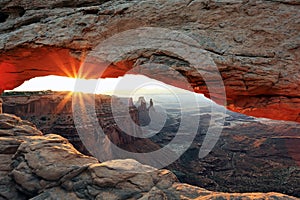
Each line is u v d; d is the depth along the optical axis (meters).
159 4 6.60
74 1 7.59
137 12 6.69
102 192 5.80
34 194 6.68
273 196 5.10
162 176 6.41
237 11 6.01
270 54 5.63
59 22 7.26
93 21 6.97
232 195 5.25
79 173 6.58
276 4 5.79
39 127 46.00
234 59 5.73
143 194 5.60
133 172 6.29
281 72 5.52
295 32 5.60
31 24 7.50
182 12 6.39
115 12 6.81
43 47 7.24
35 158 7.29
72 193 6.13
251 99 6.25
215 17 6.14
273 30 5.71
